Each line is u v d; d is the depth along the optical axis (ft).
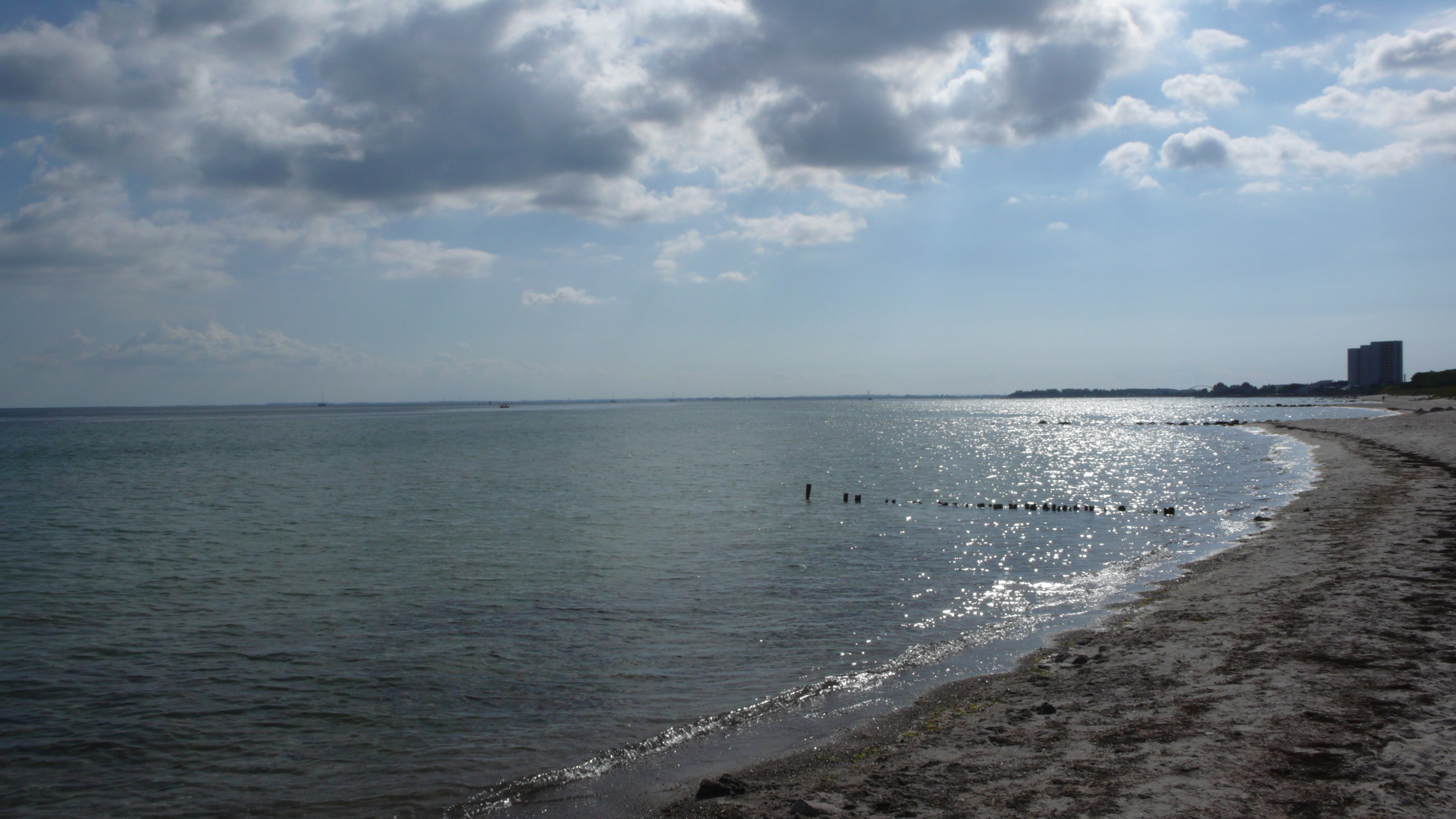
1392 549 63.00
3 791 33.86
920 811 25.40
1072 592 62.34
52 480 180.55
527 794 31.45
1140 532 94.58
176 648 53.06
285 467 207.10
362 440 346.33
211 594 68.95
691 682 43.91
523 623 57.21
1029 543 88.22
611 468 198.18
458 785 32.86
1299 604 47.91
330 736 38.37
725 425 501.15
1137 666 39.29
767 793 28.66
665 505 126.21
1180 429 372.17
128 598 67.46
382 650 51.49
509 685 44.37
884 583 68.18
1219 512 108.78
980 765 28.99
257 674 47.39
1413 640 38.65
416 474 186.70
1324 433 257.34
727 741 35.12
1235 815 22.86
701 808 27.96
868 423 514.27
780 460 223.10
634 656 49.03
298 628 57.47
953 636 50.72
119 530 107.04
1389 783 24.00
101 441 359.46
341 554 87.15
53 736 39.11
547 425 515.91
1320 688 32.94
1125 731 30.76
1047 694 36.81
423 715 40.55
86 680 46.91
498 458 236.02
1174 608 51.21
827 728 35.50
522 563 80.02
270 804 32.22
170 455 258.78
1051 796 25.50
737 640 51.75
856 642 50.37
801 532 98.22
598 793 30.91
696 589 66.80
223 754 36.83
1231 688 34.24
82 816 31.86
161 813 31.94
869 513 116.06
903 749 31.65
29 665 49.75
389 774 34.19
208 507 131.03
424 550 88.38
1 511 128.77
